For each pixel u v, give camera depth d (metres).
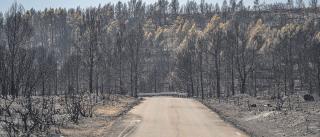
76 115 26.62
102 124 26.95
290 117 27.42
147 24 195.25
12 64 42.28
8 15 49.47
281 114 29.44
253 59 82.12
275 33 134.88
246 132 23.55
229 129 25.31
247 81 99.88
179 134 22.66
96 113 33.34
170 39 166.00
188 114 36.47
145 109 42.38
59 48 168.38
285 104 43.84
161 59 134.50
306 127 22.97
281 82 101.06
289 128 23.94
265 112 32.69
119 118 31.84
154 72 122.19
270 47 104.88
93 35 65.19
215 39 83.56
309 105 41.00
